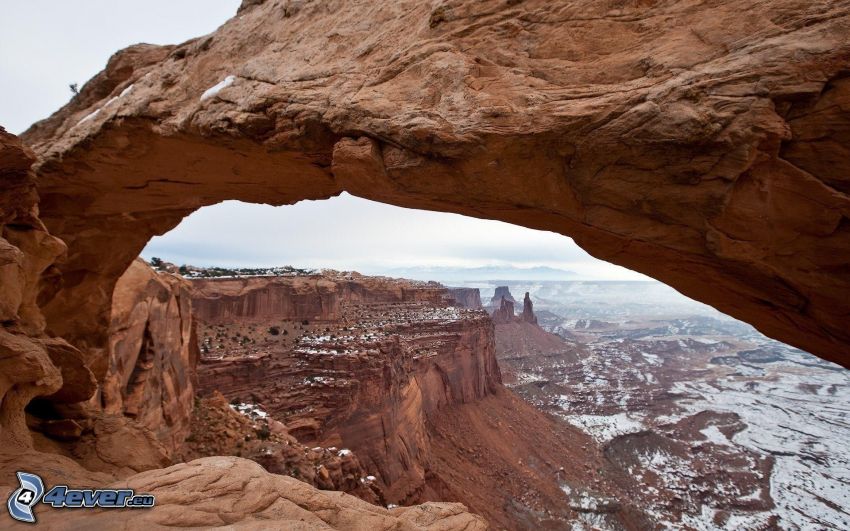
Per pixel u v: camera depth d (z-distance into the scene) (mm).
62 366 8469
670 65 5641
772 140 5152
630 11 6246
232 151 9250
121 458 8625
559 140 6090
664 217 6129
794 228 5590
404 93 6973
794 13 5207
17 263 6426
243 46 9594
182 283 23594
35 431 8375
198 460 5656
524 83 6398
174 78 9938
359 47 8070
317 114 7453
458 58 6766
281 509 4844
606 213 6500
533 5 6781
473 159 6457
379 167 7156
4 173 7641
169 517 4309
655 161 5727
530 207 7016
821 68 4934
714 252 6016
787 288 6238
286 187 11141
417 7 7867
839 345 6633
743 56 5277
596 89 6016
